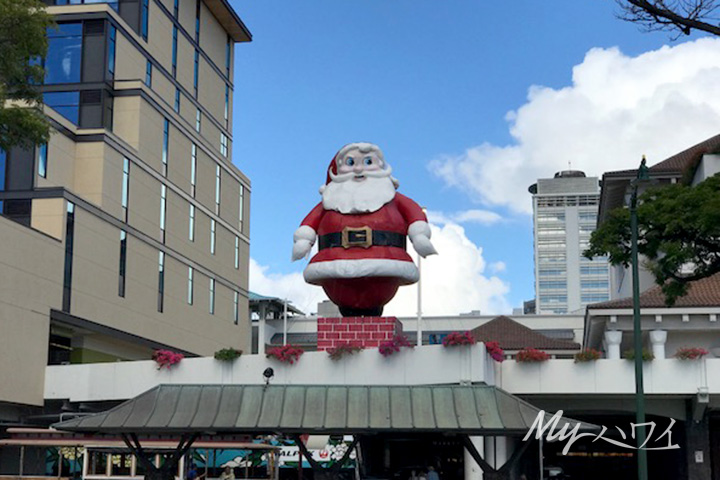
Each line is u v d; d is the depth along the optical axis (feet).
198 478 107.24
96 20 196.54
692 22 68.28
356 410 68.13
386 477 106.32
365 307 95.55
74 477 108.17
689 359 103.86
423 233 92.32
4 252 141.08
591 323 125.80
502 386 104.63
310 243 94.32
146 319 196.54
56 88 195.00
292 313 293.02
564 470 146.61
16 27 90.17
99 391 111.55
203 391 70.59
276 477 115.14
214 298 237.66
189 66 239.30
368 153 93.86
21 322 144.56
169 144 214.48
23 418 143.43
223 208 248.32
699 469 108.99
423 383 94.84
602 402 111.65
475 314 314.55
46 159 171.01
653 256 85.30
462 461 108.78
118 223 186.50
